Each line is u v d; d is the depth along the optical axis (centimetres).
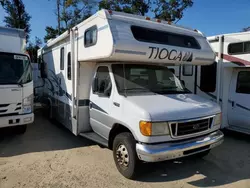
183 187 371
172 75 511
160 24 462
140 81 454
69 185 368
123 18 416
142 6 1950
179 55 447
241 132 610
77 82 516
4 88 535
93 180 385
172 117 356
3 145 552
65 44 605
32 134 648
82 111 528
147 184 376
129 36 397
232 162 471
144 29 423
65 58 606
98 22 423
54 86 734
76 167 433
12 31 594
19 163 448
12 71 562
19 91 557
